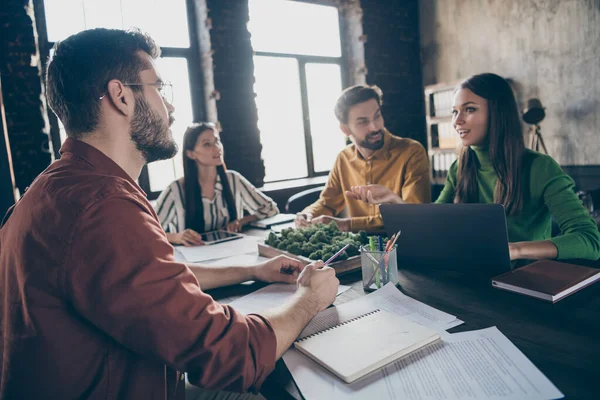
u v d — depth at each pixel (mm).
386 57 4980
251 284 1241
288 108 4699
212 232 2117
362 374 700
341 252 1243
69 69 773
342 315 942
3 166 2141
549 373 660
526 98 4285
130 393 691
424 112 5312
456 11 4777
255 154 4215
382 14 4910
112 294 629
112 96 790
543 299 953
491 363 699
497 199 1598
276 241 1473
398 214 1250
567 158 4039
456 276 1165
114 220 650
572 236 1279
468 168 1754
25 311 672
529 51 4215
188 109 4117
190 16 4047
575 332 790
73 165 770
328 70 4961
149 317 636
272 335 758
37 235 671
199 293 708
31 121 3115
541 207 1552
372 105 2156
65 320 664
